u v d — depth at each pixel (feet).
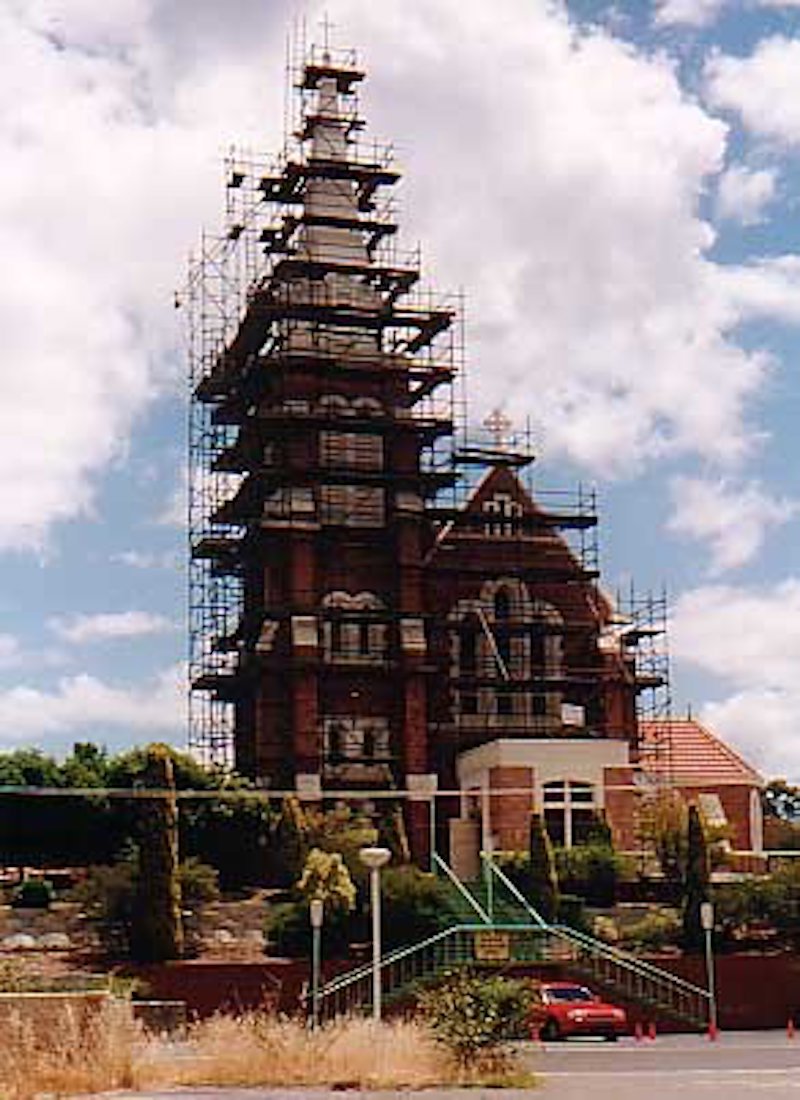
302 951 172.86
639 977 167.94
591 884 201.16
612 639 253.24
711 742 258.57
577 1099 77.77
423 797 226.38
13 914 179.63
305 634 237.86
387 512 249.55
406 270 259.60
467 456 255.09
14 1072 82.94
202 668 254.27
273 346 258.16
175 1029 130.11
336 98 273.13
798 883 179.22
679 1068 105.70
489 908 182.60
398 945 175.11
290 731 236.84
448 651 249.96
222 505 255.91
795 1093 82.48
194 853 202.49
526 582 255.50
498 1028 90.02
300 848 200.23
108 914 172.76
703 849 179.93
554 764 230.07
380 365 254.06
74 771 208.64
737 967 169.58
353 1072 87.10
